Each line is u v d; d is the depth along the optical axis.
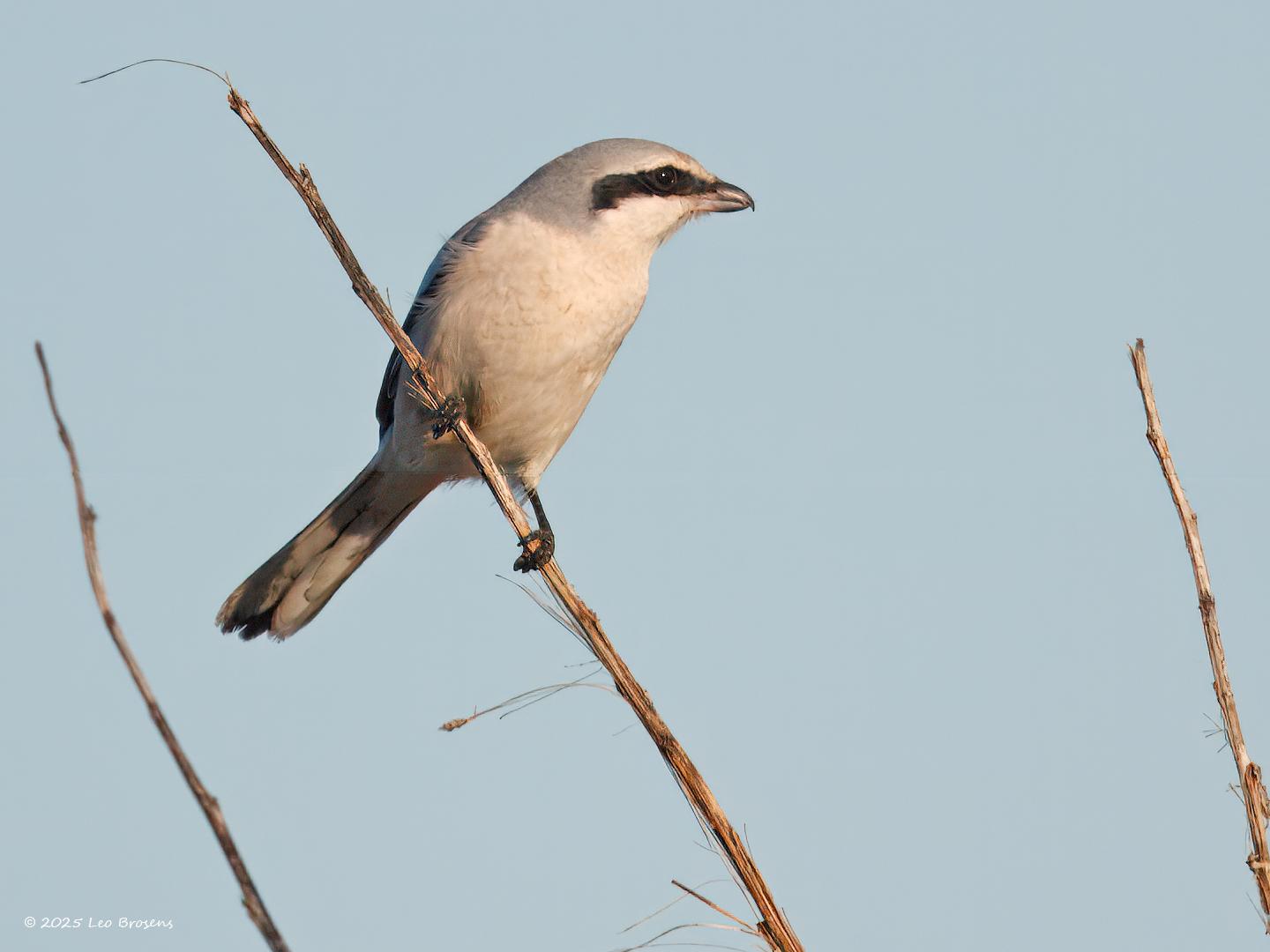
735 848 5.82
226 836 3.74
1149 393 5.90
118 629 3.69
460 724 6.02
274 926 3.72
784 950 5.59
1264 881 5.18
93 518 3.71
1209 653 5.50
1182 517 5.68
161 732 3.73
